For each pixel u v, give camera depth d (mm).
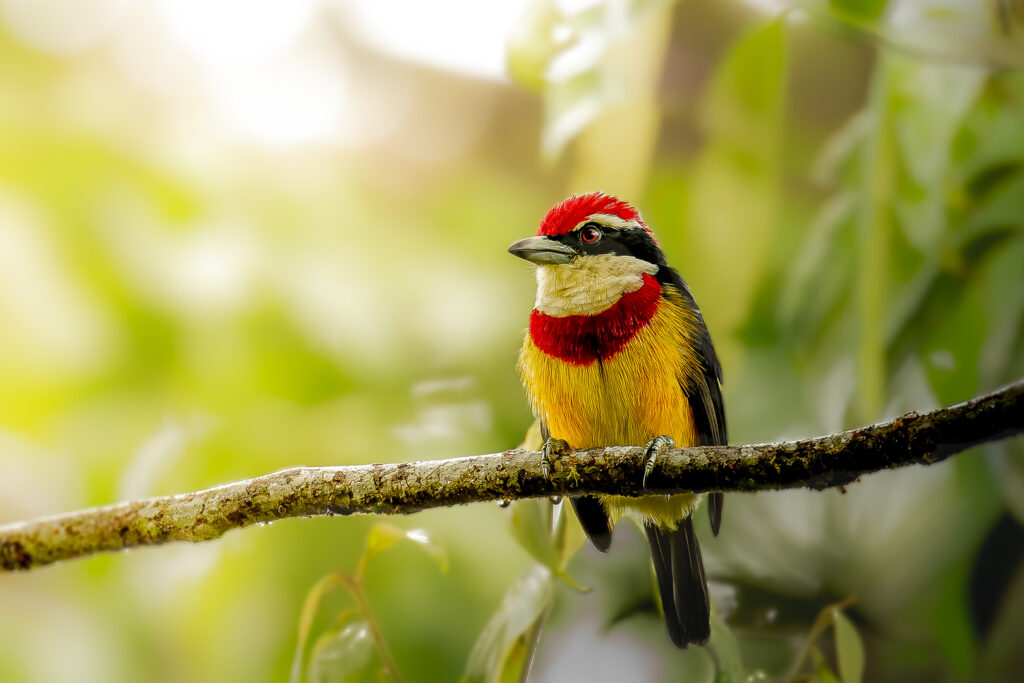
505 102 4539
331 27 4531
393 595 4453
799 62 4555
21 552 4359
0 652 4461
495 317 4520
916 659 4531
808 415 4531
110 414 4492
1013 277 4484
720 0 4527
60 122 4484
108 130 4484
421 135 4539
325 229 4496
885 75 4461
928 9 4445
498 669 4359
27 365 4484
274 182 4492
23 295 4480
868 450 4293
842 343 4512
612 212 4426
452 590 4453
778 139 4473
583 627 4547
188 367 4488
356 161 4523
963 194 4488
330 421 4488
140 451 4488
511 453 4336
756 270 4488
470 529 4457
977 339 4484
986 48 4434
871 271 4449
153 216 4484
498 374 4512
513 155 4543
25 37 4480
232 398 4484
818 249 4500
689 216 4496
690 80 4520
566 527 4375
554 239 4418
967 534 4508
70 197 4480
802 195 4555
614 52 4422
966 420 4277
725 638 4395
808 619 4523
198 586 4465
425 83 4543
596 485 4324
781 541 4547
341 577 4355
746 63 4457
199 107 4492
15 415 4488
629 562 4551
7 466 4539
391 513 4344
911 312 4488
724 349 4500
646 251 4430
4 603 4473
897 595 4531
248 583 4461
